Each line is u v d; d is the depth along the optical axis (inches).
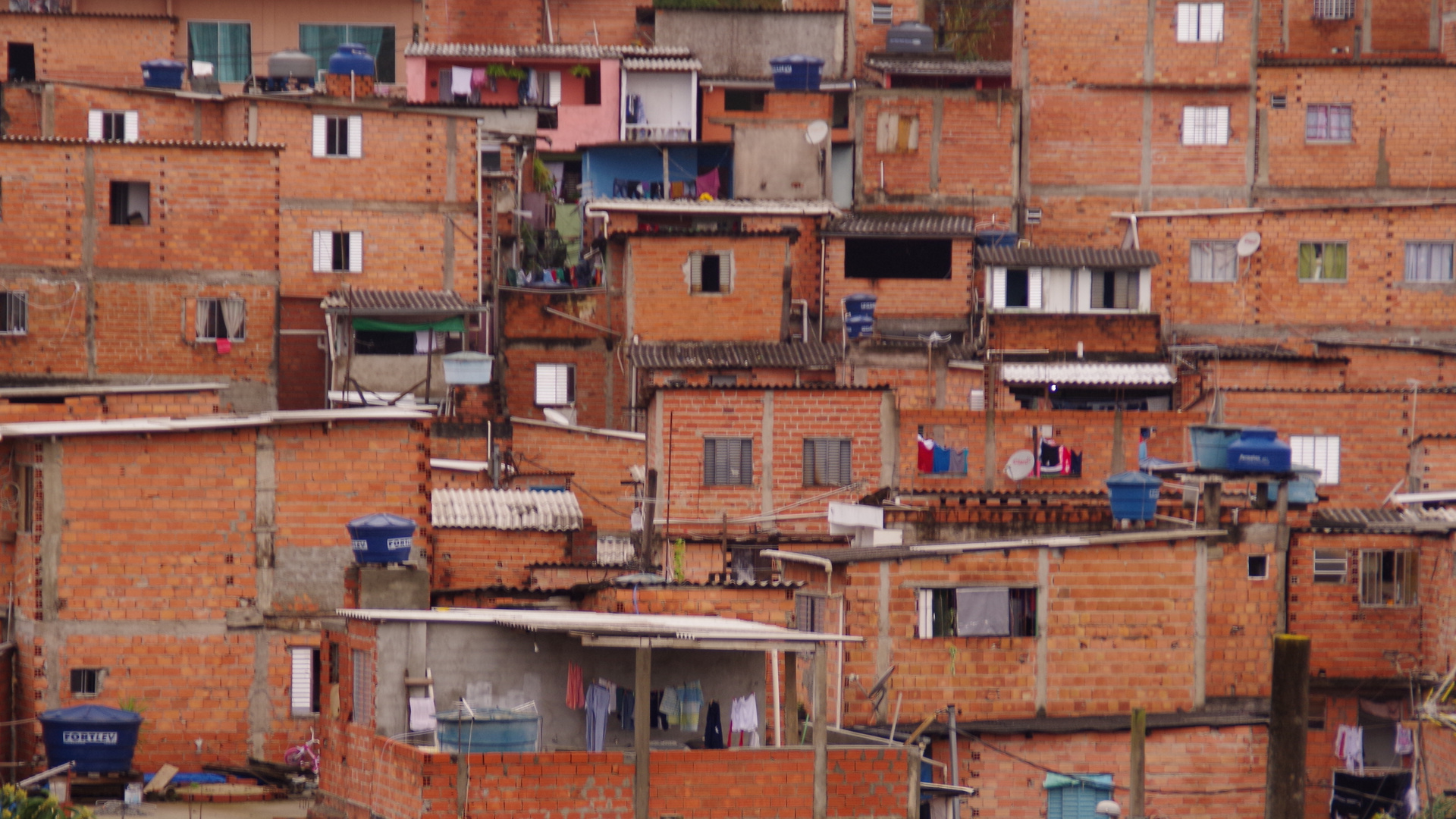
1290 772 2383.1
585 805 2706.7
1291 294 5940.0
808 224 5880.9
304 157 5610.2
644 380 5442.9
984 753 3531.0
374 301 5413.4
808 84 6456.7
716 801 2751.0
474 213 5659.5
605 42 7239.2
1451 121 6437.0
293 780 3253.0
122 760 3152.1
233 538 3334.2
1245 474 3747.5
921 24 7076.8
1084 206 6387.8
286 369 5462.6
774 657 2982.3
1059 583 3654.0
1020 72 6446.9
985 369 5349.4
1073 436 4687.5
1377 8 7057.1
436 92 6825.8
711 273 5615.2
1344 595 3865.7
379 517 3203.7
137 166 5054.1
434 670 2817.4
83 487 3292.3
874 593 3599.9
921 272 5954.7
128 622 3299.7
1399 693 3848.4
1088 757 3548.2
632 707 2886.3
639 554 4411.9
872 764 2812.5
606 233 5841.5
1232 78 6412.4
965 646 3612.2
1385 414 5157.5
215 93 6200.8
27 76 6776.6
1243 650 3710.6
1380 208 5940.0
